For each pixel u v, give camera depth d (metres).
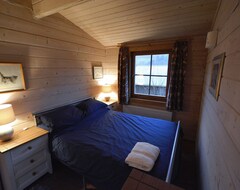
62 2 1.70
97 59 3.37
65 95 2.64
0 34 1.69
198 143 2.27
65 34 2.50
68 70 2.64
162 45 2.91
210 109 1.49
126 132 2.04
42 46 2.16
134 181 0.83
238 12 0.79
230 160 0.69
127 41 3.20
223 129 0.89
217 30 1.54
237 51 0.74
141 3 1.95
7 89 1.79
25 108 2.02
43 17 2.12
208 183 1.19
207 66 2.27
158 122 2.38
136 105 3.55
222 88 1.01
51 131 1.97
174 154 1.50
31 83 2.07
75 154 1.64
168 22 2.31
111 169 1.38
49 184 1.84
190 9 1.94
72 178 1.93
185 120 2.96
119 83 3.46
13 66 1.82
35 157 1.80
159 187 0.79
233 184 0.62
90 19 2.48
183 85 2.75
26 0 1.89
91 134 1.99
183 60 2.68
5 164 1.52
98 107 2.92
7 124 1.70
